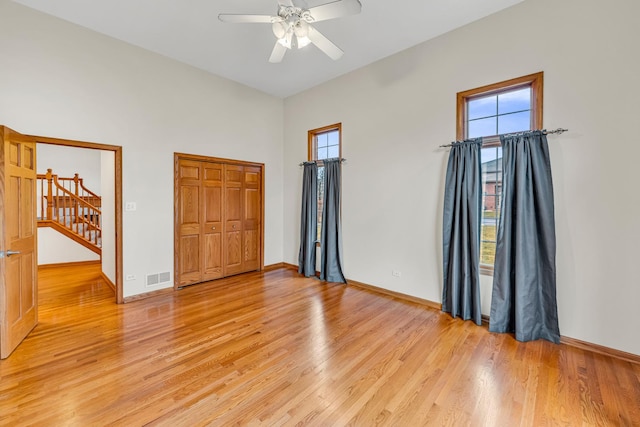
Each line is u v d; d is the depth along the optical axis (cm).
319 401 184
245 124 486
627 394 192
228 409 176
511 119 295
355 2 204
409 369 219
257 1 277
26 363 223
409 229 369
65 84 311
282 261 561
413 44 355
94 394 188
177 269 409
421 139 354
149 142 376
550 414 174
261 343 257
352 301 366
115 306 345
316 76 448
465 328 290
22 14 285
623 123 233
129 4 284
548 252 261
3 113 277
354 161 428
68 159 712
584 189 250
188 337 268
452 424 166
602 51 240
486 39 300
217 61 402
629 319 233
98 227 599
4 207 229
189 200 424
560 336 262
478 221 305
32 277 278
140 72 366
